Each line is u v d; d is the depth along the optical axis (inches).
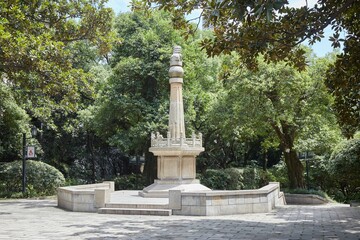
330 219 499.2
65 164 1203.9
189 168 687.1
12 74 594.2
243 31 351.9
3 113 911.0
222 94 1013.8
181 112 702.5
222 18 363.3
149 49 962.7
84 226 426.3
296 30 357.4
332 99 896.3
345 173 826.2
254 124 936.3
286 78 856.3
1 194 857.5
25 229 402.0
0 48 494.3
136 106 966.4
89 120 1072.8
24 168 855.7
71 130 1151.6
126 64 952.9
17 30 533.0
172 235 367.2
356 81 421.4
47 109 768.3
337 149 859.4
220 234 372.5
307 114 930.1
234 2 239.9
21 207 649.6
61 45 587.8
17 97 828.0
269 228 413.7
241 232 385.4
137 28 1002.7
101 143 1268.5
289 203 960.9
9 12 533.6
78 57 1131.3
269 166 1455.5
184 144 671.8
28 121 1022.4
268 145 1102.4
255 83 853.8
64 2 669.3
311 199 928.9
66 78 585.0
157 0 394.3
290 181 1045.8
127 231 392.5
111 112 983.0
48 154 1180.5
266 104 873.5
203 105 1071.0
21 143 967.6
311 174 1198.3
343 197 1114.7
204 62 1141.7
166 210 533.0
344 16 414.6
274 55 384.8
